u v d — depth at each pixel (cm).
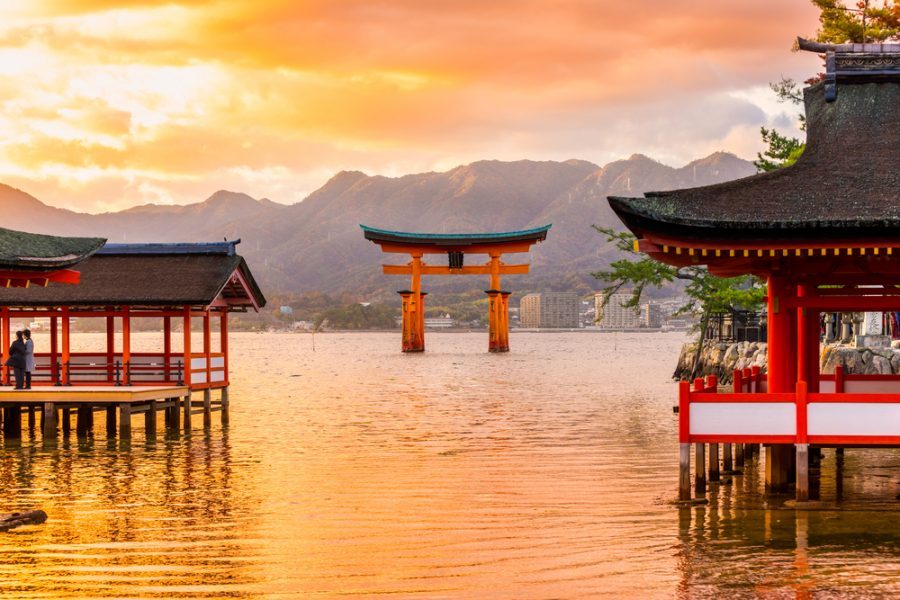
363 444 3638
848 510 2256
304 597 1691
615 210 2123
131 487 2711
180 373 3959
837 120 2334
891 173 2169
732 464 2873
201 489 2678
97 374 4022
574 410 5056
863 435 2103
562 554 1941
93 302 3853
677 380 7831
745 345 6712
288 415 4891
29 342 3709
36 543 2056
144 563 1902
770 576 1762
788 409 2150
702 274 7094
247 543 2055
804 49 2391
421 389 7131
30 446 3559
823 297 2248
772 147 6000
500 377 8775
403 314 16762
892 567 1808
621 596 1670
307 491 2639
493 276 16550
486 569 1848
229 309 4325
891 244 2042
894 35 5338
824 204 2095
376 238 16212
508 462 3142
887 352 4900
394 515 2320
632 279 7019
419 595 1697
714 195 2166
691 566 1834
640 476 2827
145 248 4062
